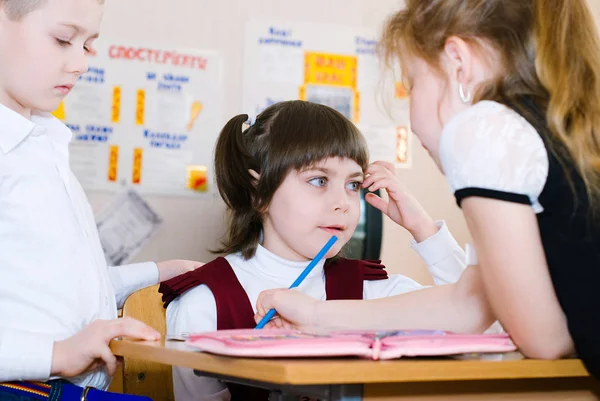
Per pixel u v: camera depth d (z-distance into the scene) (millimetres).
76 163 2314
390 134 2570
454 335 826
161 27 2400
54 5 1123
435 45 904
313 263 1335
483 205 814
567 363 806
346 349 761
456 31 892
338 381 687
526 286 810
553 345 825
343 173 1420
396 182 1508
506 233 804
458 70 897
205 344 812
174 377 1395
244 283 1448
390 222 2521
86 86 2326
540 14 888
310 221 1399
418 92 933
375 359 762
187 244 2379
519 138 824
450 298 961
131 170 2354
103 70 2344
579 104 871
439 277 1476
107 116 2344
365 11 2588
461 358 821
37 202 1137
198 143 2414
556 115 844
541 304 814
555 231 818
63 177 1209
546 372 791
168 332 1419
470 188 821
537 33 883
